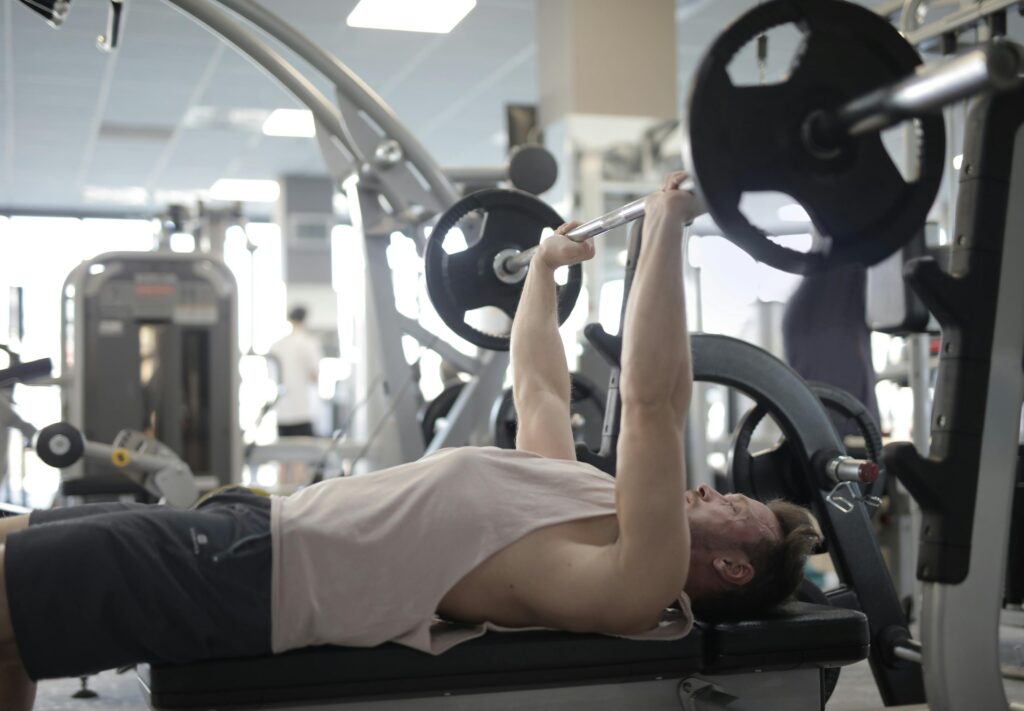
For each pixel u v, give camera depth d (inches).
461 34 287.9
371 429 223.3
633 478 61.6
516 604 66.3
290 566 63.1
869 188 50.9
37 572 60.1
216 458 200.8
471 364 154.2
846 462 88.6
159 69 303.3
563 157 261.3
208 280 200.8
